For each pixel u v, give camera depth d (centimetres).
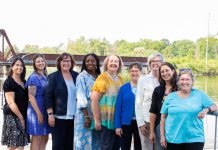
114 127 525
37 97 558
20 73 565
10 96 550
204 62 7012
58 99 546
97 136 550
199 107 412
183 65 6869
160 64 473
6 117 559
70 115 551
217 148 673
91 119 538
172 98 421
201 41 8256
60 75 554
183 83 415
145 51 8338
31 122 559
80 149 534
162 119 431
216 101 2305
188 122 410
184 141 411
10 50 4262
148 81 491
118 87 530
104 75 523
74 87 559
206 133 786
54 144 551
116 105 523
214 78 6250
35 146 575
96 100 514
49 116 543
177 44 8719
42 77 569
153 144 479
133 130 534
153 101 459
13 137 556
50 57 3675
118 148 539
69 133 557
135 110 503
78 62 3142
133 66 530
